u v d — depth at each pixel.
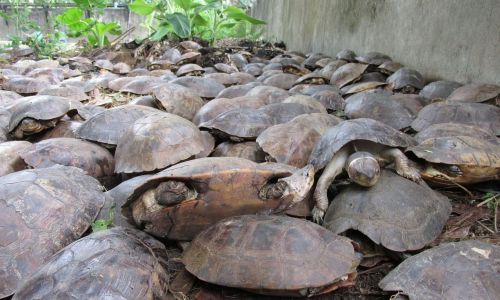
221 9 2.65
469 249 0.44
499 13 0.96
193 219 0.51
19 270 0.48
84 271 0.39
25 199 0.52
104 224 0.55
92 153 0.75
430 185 0.68
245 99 1.02
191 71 1.72
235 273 0.43
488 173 0.62
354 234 0.55
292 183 0.50
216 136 0.84
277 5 3.20
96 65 1.99
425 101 1.04
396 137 0.63
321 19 2.24
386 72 1.39
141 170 0.68
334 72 1.46
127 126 0.81
